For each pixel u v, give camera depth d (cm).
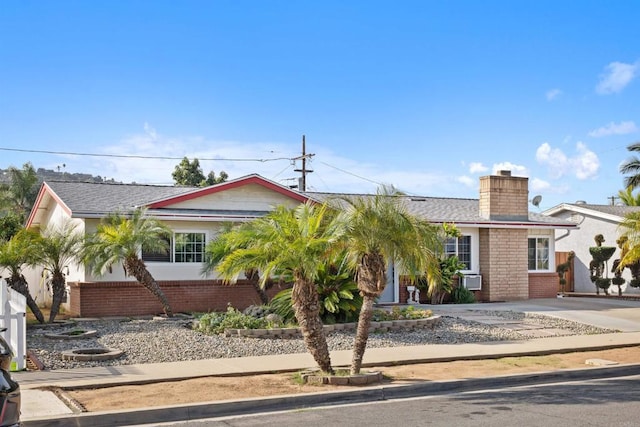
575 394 1020
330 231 1070
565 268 3123
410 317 1755
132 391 990
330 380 1046
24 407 867
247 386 1029
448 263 2394
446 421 836
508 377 1123
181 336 1512
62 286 1789
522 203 2678
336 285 1662
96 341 1441
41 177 6309
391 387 1023
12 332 1169
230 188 2170
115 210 1973
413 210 2588
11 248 1686
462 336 1594
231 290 2138
